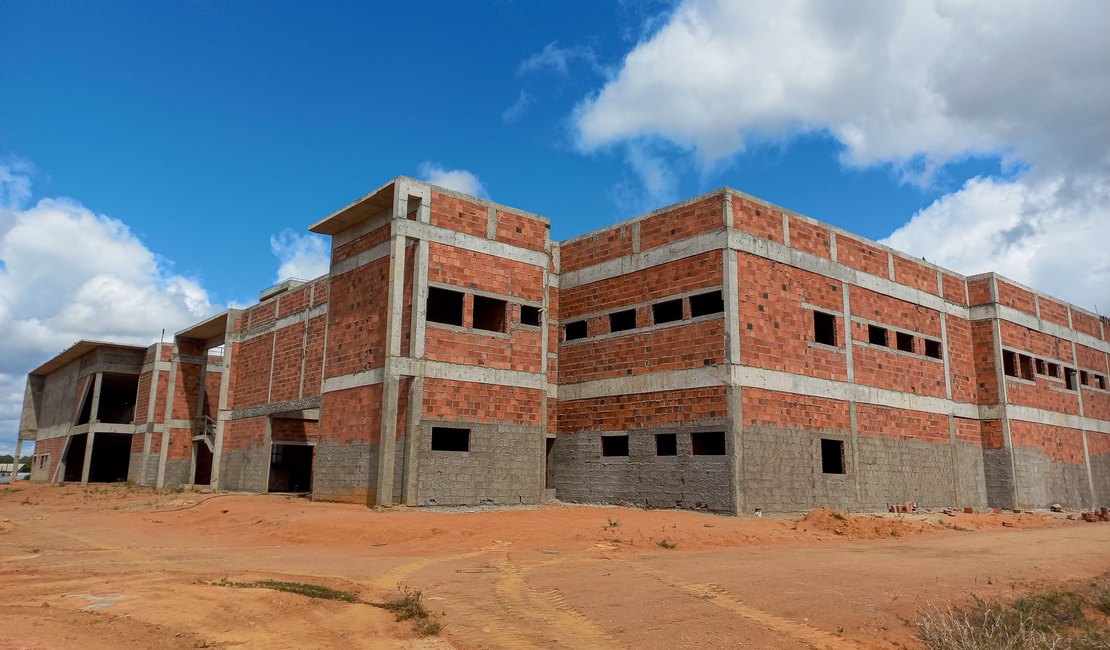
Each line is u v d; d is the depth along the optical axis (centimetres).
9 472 10669
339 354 2939
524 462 2800
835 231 3034
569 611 1105
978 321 3716
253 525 2273
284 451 3853
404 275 2689
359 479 2678
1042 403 3866
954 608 1110
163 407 5094
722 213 2658
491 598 1192
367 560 1612
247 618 977
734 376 2534
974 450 3534
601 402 2983
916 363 3294
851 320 3005
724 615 1073
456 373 2689
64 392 6119
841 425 2852
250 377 4216
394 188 2692
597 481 2938
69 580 1225
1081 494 3991
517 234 2952
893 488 3011
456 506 2602
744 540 2000
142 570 1408
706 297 2881
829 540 2100
